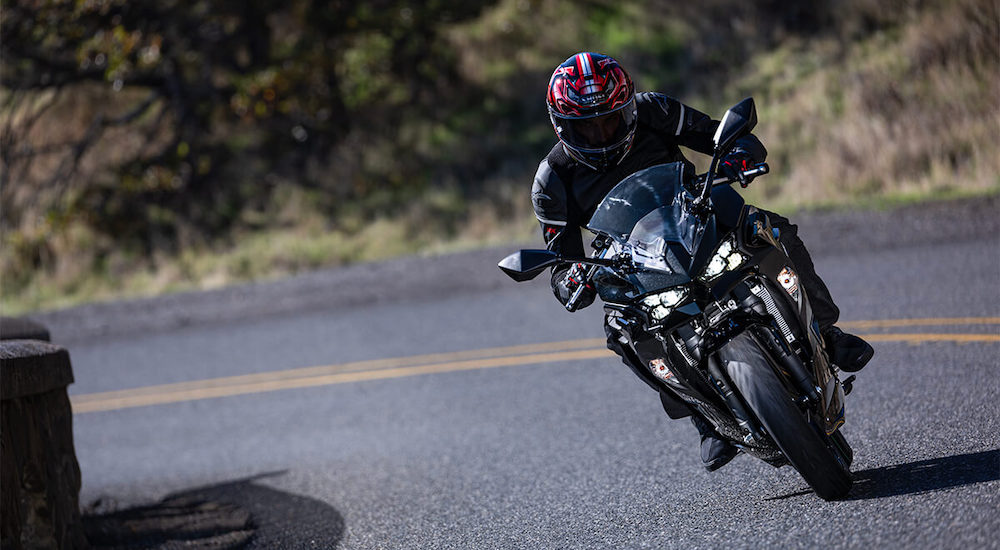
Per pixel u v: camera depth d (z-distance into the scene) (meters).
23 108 49.00
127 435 20.89
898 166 33.12
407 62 49.03
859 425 12.55
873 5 44.41
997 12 38.69
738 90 43.81
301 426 19.31
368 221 42.31
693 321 9.25
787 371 9.44
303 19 46.69
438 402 19.14
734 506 10.09
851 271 23.28
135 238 42.78
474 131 46.16
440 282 30.62
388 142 46.22
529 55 49.56
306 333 27.30
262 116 46.16
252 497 15.55
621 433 14.80
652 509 10.71
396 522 12.55
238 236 42.50
